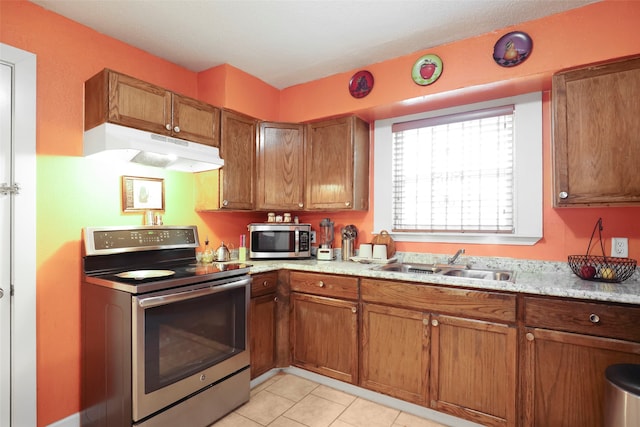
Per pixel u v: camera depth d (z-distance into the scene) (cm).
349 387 223
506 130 225
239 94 255
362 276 215
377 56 234
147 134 192
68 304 183
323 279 232
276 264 244
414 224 259
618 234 191
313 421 192
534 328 164
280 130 274
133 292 154
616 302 147
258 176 268
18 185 166
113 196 206
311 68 254
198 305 183
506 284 170
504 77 195
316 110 271
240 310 208
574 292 154
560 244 206
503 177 226
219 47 224
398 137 267
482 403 176
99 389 172
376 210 272
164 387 163
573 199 176
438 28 199
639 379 121
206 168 241
